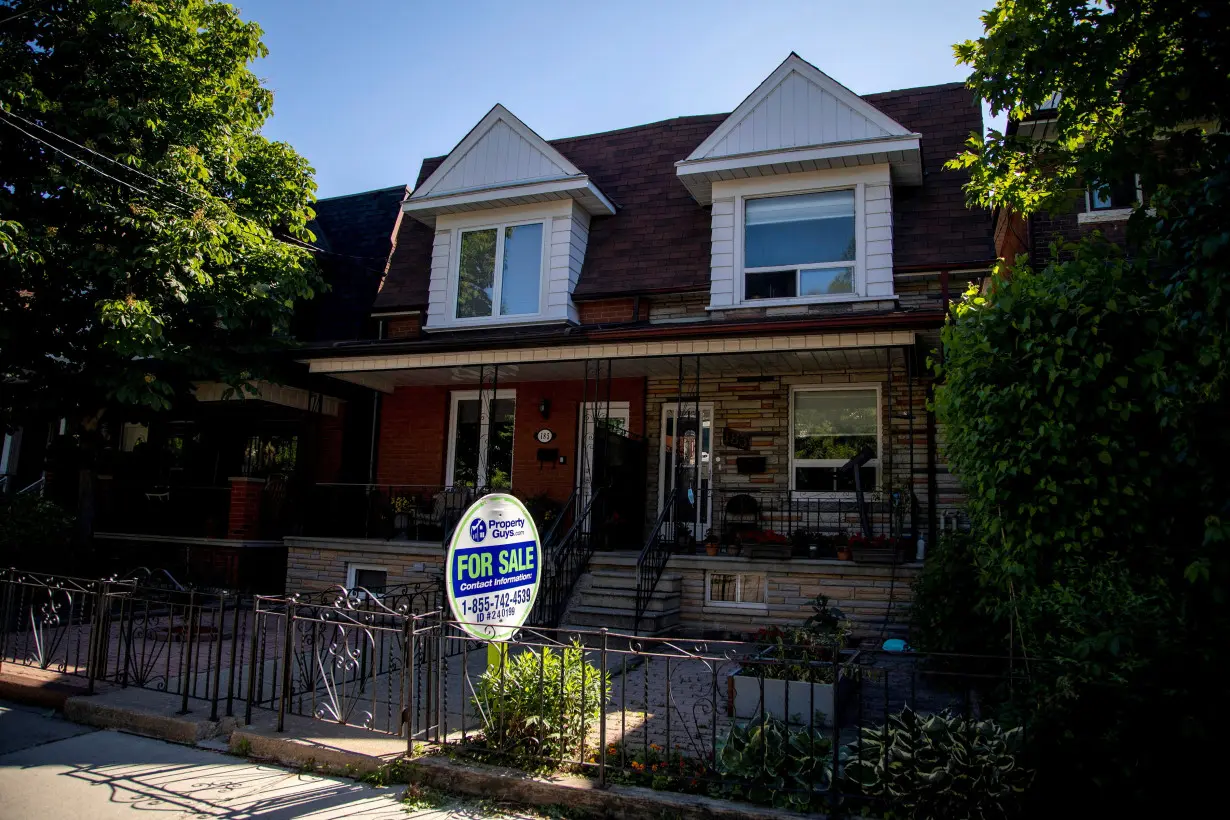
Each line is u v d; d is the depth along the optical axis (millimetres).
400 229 16922
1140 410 4070
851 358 11508
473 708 6641
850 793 4555
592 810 4738
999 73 5641
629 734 5949
